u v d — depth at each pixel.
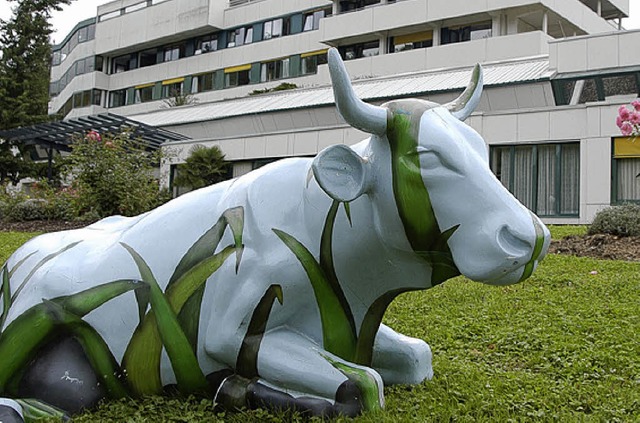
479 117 18.22
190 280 3.11
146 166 15.96
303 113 24.47
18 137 24.59
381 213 2.80
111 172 14.95
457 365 4.34
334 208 2.97
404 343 3.65
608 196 16.66
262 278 2.97
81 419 3.04
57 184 24.81
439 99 21.44
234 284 3.02
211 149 22.70
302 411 2.88
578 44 19.09
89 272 3.21
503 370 4.39
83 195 15.03
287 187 3.13
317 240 3.00
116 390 3.18
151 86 48.12
